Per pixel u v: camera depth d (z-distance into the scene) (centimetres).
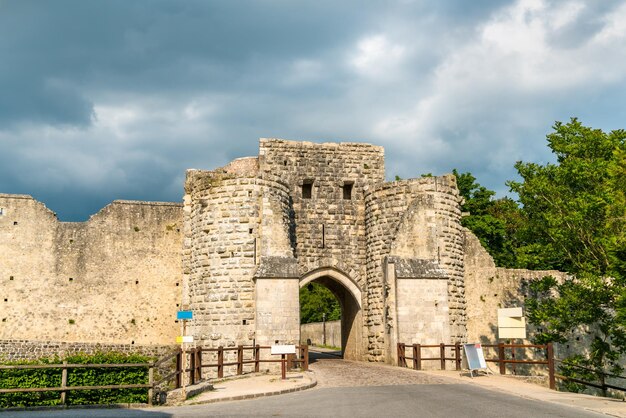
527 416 1527
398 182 3516
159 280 3700
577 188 3269
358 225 3719
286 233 3178
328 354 4747
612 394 3681
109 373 2052
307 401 1808
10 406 1889
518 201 3438
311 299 7788
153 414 1620
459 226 3497
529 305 3406
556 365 3806
